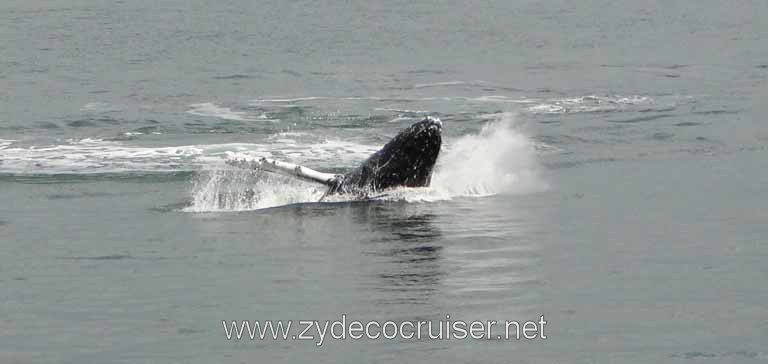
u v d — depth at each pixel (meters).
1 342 42.34
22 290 50.53
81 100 144.12
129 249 60.09
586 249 58.56
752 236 60.97
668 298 47.12
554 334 42.00
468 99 146.88
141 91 154.75
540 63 195.12
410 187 79.31
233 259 57.00
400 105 141.00
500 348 40.44
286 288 50.12
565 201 75.31
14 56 191.88
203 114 132.50
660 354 39.44
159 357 40.19
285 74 177.38
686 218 67.38
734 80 165.88
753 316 43.81
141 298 48.69
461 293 48.62
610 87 159.62
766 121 119.81
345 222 68.25
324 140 113.00
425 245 60.41
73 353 40.84
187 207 75.38
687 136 109.62
